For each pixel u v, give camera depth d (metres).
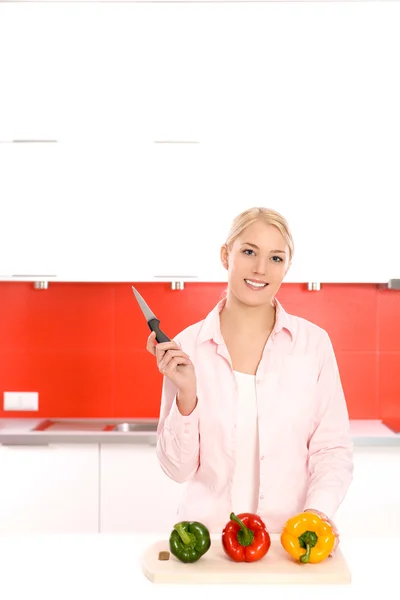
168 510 2.79
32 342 3.29
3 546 1.52
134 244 2.91
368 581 1.30
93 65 2.90
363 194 2.88
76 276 2.92
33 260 2.92
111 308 3.29
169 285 3.28
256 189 2.89
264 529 1.38
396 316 3.27
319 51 2.88
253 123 2.89
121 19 2.89
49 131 2.91
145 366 3.29
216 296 3.28
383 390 3.26
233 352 1.72
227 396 1.68
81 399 3.29
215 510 1.66
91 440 2.76
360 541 1.57
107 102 2.90
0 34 2.89
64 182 2.91
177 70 2.89
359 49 2.88
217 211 2.90
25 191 2.91
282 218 1.61
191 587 1.27
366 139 2.88
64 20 2.89
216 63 2.89
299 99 2.88
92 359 3.29
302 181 2.88
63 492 2.79
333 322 3.27
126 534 1.60
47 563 1.41
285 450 1.67
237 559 1.36
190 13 2.88
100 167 2.90
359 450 2.76
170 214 2.90
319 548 1.35
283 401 1.67
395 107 2.88
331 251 2.89
